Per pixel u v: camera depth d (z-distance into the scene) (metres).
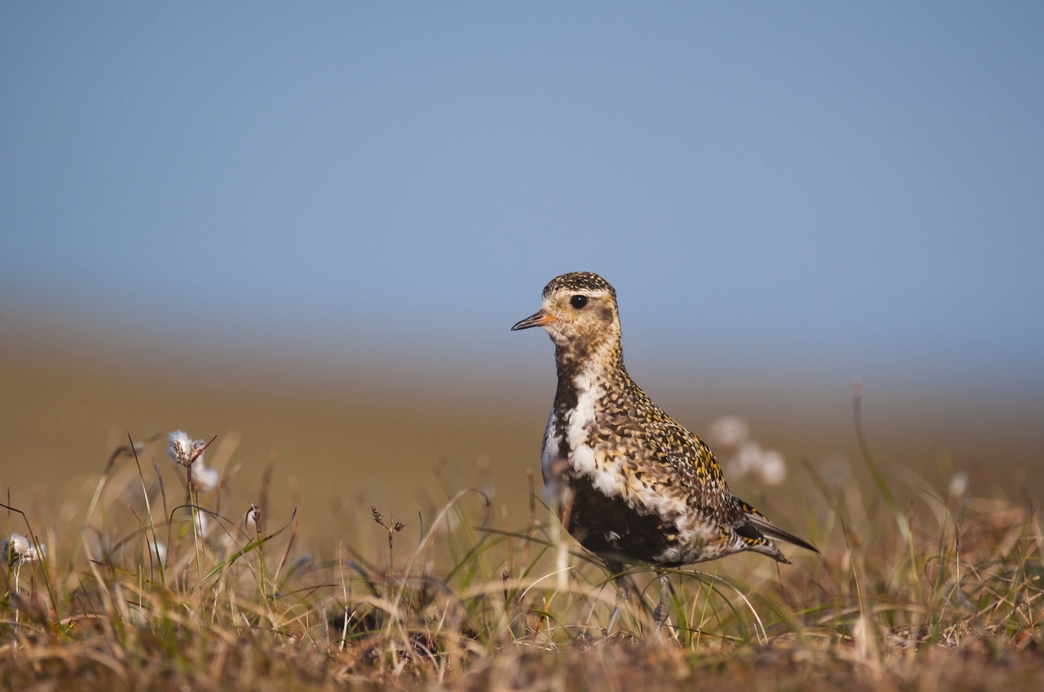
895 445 52.88
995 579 9.94
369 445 42.22
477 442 46.62
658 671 7.59
